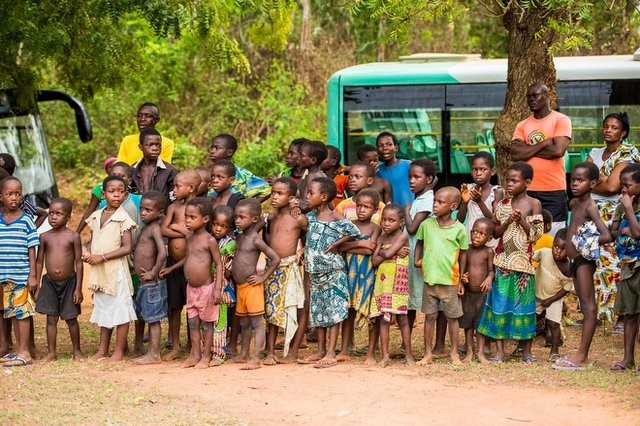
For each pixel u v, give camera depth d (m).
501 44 26.70
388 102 15.32
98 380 9.03
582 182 9.39
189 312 9.77
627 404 8.14
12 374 9.33
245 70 16.38
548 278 10.06
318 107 26.80
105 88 17.38
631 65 14.72
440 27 27.45
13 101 15.70
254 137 26.83
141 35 26.69
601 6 19.56
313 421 7.73
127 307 9.93
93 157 27.11
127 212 10.39
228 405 8.18
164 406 8.13
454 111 15.20
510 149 12.18
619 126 10.97
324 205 9.82
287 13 15.30
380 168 11.88
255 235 9.67
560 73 14.85
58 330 12.02
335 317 9.62
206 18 13.82
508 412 7.95
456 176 15.24
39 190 15.85
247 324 9.82
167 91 27.47
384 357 9.67
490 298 9.82
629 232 9.14
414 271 10.03
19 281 9.87
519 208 9.80
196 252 9.67
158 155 10.84
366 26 27.95
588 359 10.05
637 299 9.30
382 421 7.72
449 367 9.48
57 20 14.12
